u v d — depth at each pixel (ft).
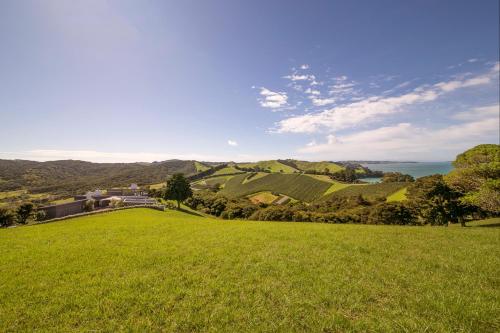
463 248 47.24
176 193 263.49
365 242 53.67
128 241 58.75
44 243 57.57
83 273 37.47
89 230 75.72
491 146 89.15
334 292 29.27
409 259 41.22
